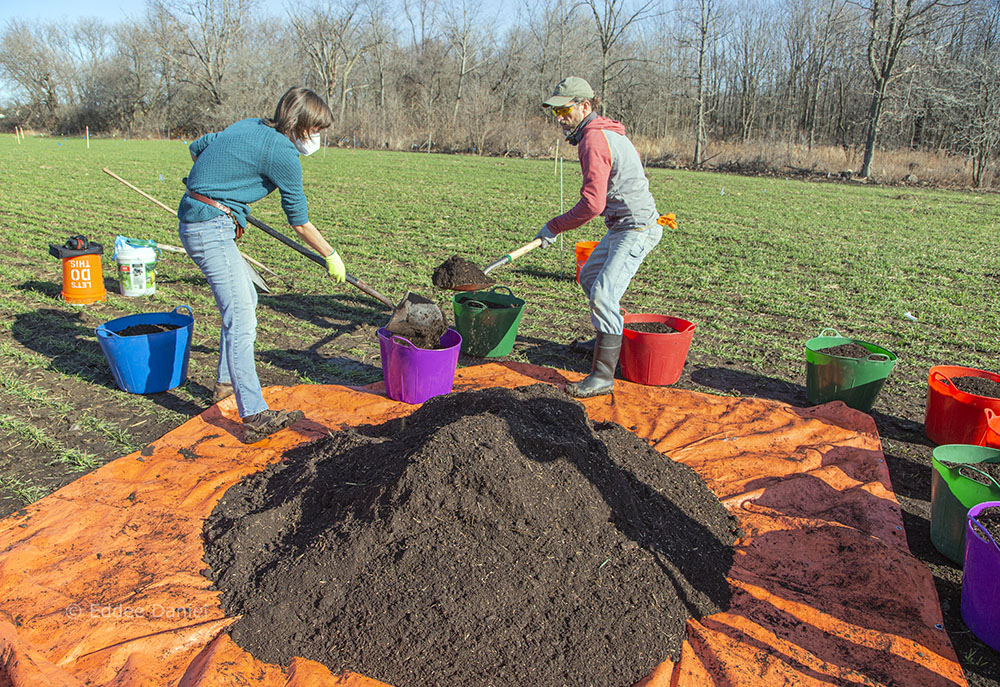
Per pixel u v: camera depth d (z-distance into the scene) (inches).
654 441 171.6
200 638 100.7
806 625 109.4
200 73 2210.9
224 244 155.3
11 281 310.5
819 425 179.8
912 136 1440.7
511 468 119.3
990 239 534.0
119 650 96.5
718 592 115.6
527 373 217.0
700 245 466.3
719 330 278.7
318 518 123.7
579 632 101.4
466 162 1206.3
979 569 107.7
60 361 216.7
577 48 1910.7
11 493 142.4
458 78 2207.2
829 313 308.7
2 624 99.1
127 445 165.2
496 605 102.8
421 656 96.0
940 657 104.0
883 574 120.6
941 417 176.1
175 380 198.4
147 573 114.7
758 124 1835.6
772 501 147.3
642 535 122.4
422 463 118.9
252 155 149.8
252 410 161.0
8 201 564.1
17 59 2445.9
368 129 1686.8
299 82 2348.7
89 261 277.9
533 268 382.6
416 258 391.5
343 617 102.0
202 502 136.1
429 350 178.4
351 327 265.9
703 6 1369.3
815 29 1660.9
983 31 1425.9
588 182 183.5
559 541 113.8
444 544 109.6
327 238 450.6
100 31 2950.3
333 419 177.2
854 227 575.8
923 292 352.8
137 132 2160.4
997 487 122.5
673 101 1800.0
